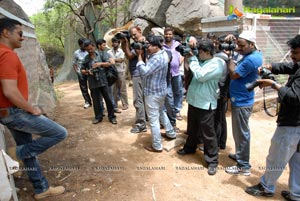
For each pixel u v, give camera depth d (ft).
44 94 20.22
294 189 9.11
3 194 6.58
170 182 10.45
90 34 44.19
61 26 54.60
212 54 10.71
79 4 42.68
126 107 20.53
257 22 18.20
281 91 8.08
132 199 9.38
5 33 7.65
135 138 14.73
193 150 12.78
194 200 9.33
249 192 9.68
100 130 15.99
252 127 16.60
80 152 12.98
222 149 13.42
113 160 12.20
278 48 19.77
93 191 9.81
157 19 33.30
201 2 26.89
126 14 40.55
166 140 14.30
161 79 12.26
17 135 8.82
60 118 18.63
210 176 10.90
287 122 8.48
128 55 14.58
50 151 13.04
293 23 20.22
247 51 10.05
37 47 22.40
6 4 17.38
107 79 16.58
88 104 21.79
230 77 10.87
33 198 9.34
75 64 21.07
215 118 12.20
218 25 20.35
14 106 7.84
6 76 7.20
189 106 11.88
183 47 11.19
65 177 10.67
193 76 11.28
